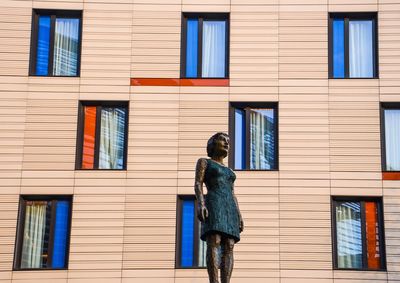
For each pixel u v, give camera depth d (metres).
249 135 27.41
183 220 26.52
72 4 28.31
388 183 26.70
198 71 28.00
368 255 26.30
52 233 26.47
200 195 12.79
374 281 25.81
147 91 27.56
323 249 26.03
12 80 27.58
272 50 27.91
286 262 25.91
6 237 26.16
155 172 26.83
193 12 28.30
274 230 26.20
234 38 28.02
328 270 25.83
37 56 28.08
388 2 28.22
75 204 26.47
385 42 27.97
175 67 27.78
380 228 26.47
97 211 26.42
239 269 25.80
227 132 27.19
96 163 27.23
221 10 28.27
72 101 27.53
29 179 26.72
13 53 27.84
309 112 27.38
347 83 27.62
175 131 27.19
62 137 27.17
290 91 27.56
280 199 26.55
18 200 26.53
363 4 28.27
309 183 26.70
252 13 28.20
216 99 27.52
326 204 26.50
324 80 27.64
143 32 28.08
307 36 28.00
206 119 27.33
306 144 27.08
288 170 26.81
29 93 27.52
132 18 28.19
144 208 26.48
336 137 27.14
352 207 26.69
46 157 26.95
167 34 28.08
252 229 26.22
